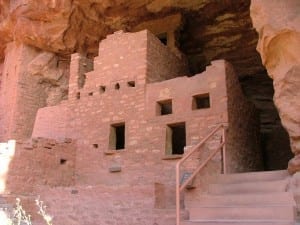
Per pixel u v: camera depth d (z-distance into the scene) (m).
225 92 9.94
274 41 7.69
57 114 12.72
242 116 10.96
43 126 12.89
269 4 7.73
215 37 14.70
